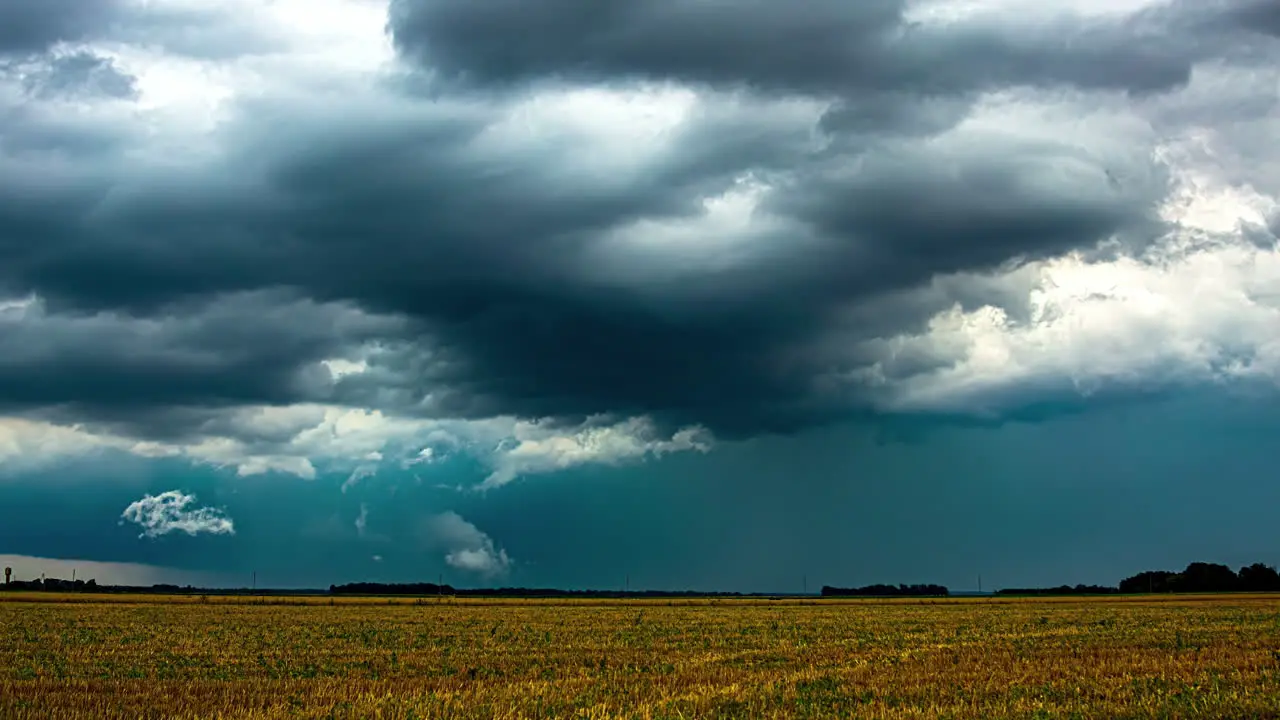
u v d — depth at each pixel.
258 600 134.75
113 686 33.66
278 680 36.12
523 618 86.44
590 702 29.36
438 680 35.69
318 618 84.31
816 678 34.75
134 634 60.72
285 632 63.97
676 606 124.56
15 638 56.19
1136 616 83.25
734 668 39.62
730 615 93.12
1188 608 103.00
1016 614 91.31
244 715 27.31
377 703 29.22
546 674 38.16
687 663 42.12
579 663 42.78
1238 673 33.62
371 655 46.97
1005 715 26.00
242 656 46.12
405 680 35.84
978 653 44.66
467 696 30.59
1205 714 25.52
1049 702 28.33
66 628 65.69
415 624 75.44
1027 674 34.66
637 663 42.53
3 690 32.34
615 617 88.81
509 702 29.20
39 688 32.91
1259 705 26.45
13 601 117.88
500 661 43.81
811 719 26.11
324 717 26.97
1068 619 78.88
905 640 55.19
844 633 62.59
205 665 41.91
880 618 84.81
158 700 30.20
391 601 139.00
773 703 28.94
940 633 61.59
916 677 34.56
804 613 97.56
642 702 29.22
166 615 87.38
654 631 66.00
